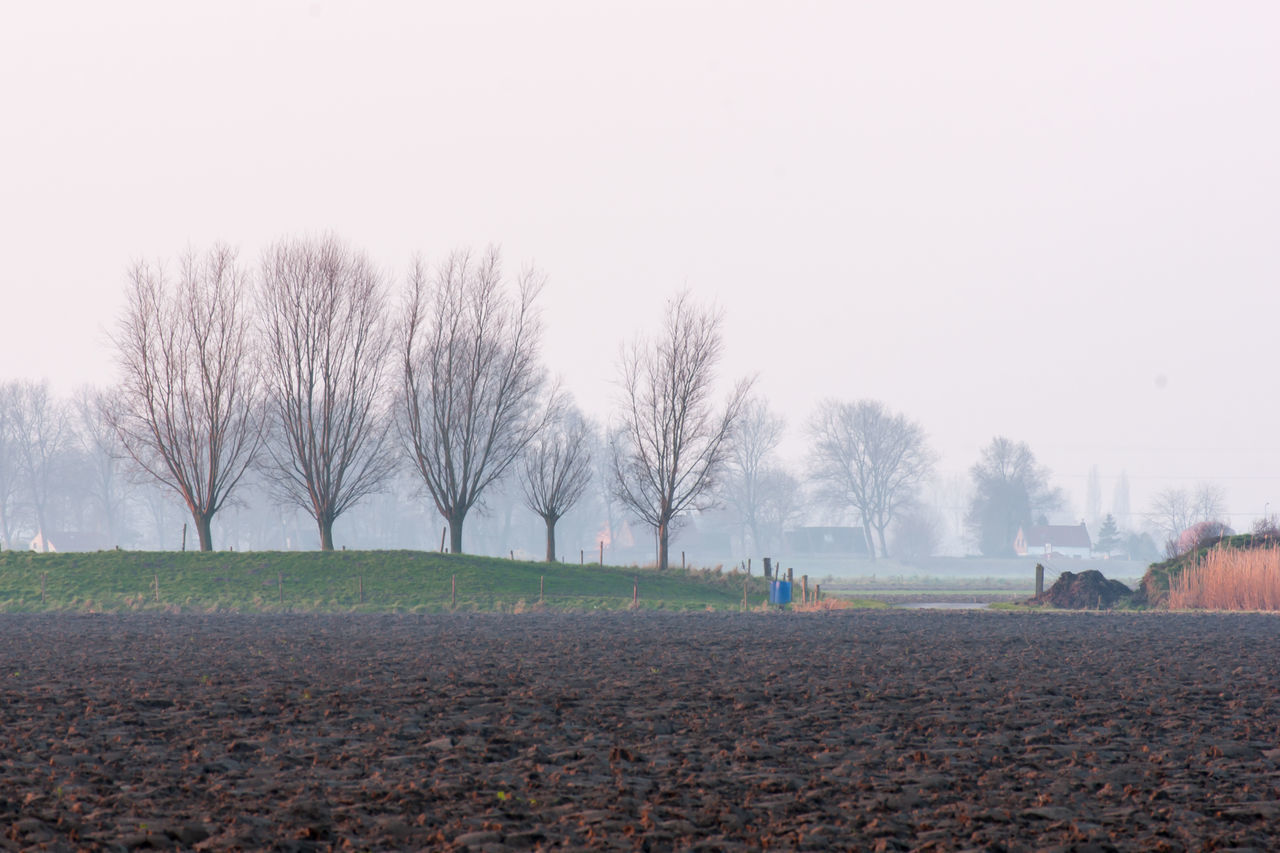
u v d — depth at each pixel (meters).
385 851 10.69
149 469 67.81
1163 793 13.26
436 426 69.31
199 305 66.12
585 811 12.24
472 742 16.19
